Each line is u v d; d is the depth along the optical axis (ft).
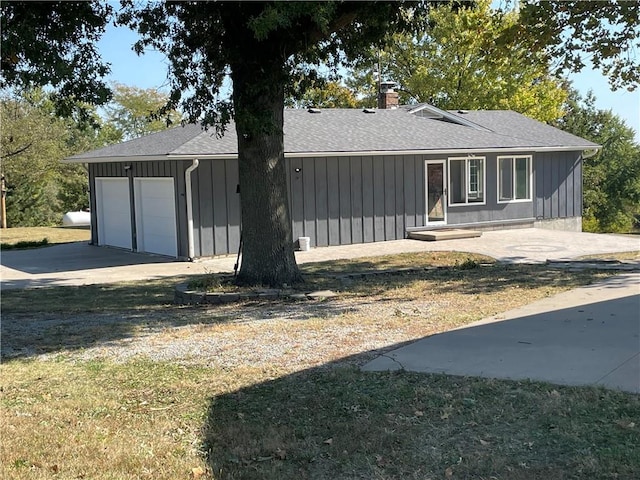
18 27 28.66
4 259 60.23
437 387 16.90
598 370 17.56
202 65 34.30
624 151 161.99
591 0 38.32
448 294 32.94
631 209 167.84
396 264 48.98
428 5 35.17
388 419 15.01
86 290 41.37
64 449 14.33
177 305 34.01
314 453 13.60
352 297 33.30
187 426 15.56
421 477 12.17
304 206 60.54
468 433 13.88
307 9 27.37
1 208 104.17
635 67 43.73
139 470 13.20
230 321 27.84
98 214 69.67
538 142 74.90
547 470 11.90
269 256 36.22
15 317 31.53
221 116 33.19
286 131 64.80
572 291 31.19
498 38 42.34
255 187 35.96
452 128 76.23
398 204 66.13
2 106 92.68
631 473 11.52
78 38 32.68
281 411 16.11
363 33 35.58
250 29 30.32
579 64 42.91
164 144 59.26
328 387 17.56
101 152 66.13
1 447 14.51
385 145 65.05
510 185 73.51
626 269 38.93
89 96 33.22
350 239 63.31
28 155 95.14
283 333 24.59
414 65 116.88
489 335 22.44
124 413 16.63
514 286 34.45
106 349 23.52
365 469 12.71
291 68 35.12
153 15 33.88
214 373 19.70
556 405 14.87
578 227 79.20
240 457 13.66
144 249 62.18
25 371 20.88
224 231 56.65
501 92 112.57
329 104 120.47
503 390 16.25
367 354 20.79
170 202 57.21
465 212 70.64
